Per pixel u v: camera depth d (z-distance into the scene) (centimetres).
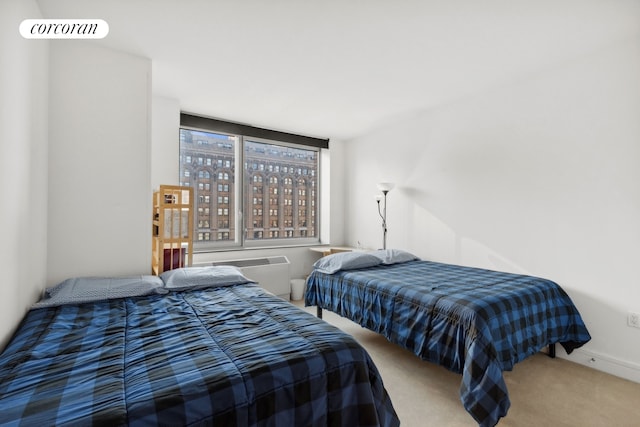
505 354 174
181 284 218
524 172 273
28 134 162
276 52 235
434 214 353
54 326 145
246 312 167
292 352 117
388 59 243
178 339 132
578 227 239
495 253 293
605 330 225
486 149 302
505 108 288
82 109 221
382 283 239
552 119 255
